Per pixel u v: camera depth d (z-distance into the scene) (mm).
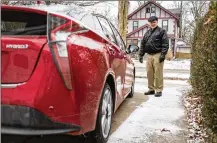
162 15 36562
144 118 4211
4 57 2184
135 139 3273
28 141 2842
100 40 3025
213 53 2600
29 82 2152
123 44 4750
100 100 2760
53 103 2168
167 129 3670
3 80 2172
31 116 2131
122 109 4758
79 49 2359
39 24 2367
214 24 2621
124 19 12789
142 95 6121
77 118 2299
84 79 2348
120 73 3943
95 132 2791
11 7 2352
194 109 4648
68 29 2371
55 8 2955
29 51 2172
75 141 2965
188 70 15352
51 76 2164
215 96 2582
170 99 5699
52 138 2980
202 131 3463
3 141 2545
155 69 5723
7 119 2148
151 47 5633
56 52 2199
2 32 2404
